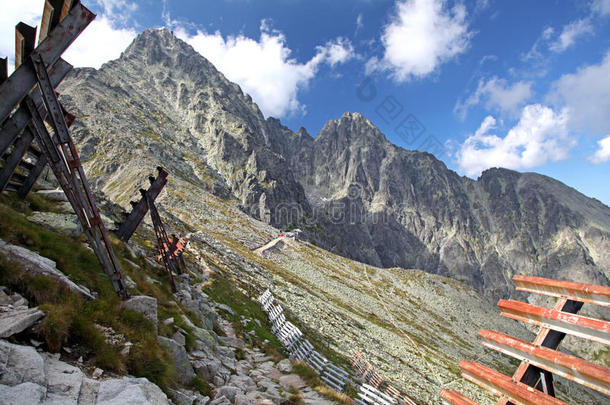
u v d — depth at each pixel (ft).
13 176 47.06
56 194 57.31
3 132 29.53
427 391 140.05
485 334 22.31
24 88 27.22
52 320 22.98
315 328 129.70
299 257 511.81
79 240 44.06
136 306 34.01
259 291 135.33
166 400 23.67
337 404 47.32
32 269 27.73
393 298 552.82
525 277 20.45
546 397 17.15
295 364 59.57
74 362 22.68
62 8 26.58
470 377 22.49
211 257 157.89
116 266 35.04
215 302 80.64
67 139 30.83
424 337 383.45
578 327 16.55
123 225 65.26
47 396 17.40
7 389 16.02
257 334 74.79
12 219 34.73
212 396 33.24
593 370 15.08
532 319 19.49
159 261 75.77
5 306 23.34
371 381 97.30
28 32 25.32
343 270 603.26
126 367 25.30
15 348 18.93
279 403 39.93
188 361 34.65
